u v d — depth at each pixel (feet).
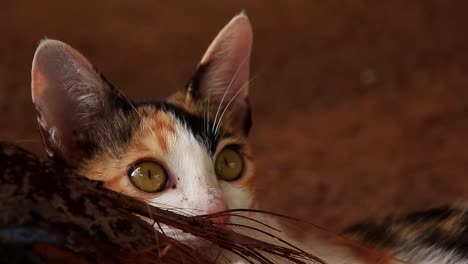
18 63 5.24
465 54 5.34
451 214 2.65
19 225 2.05
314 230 2.81
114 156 2.41
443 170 3.56
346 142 4.02
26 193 2.06
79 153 2.42
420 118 4.26
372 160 3.73
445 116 4.27
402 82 5.03
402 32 5.60
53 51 2.36
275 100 4.94
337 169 3.63
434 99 4.58
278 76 5.23
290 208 3.33
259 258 2.24
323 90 5.05
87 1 5.84
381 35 5.60
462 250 2.55
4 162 2.06
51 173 2.08
